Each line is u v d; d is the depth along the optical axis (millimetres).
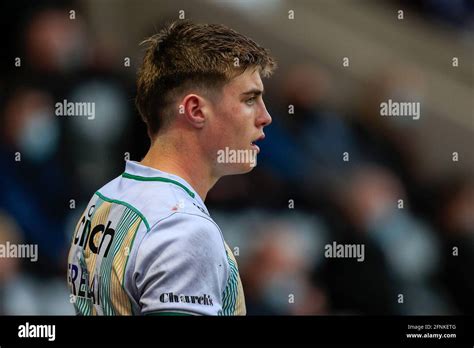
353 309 16922
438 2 24547
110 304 6281
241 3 21188
